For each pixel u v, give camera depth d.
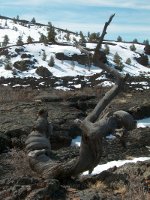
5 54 62.00
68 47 66.38
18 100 21.52
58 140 13.52
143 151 12.38
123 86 7.31
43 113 8.71
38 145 8.32
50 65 58.41
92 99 22.42
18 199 6.76
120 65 63.03
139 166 7.96
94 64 7.46
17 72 54.16
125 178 7.41
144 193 6.78
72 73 56.31
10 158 10.76
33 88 33.38
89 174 8.26
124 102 21.47
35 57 61.34
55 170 7.66
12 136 13.12
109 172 7.75
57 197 6.86
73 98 21.66
